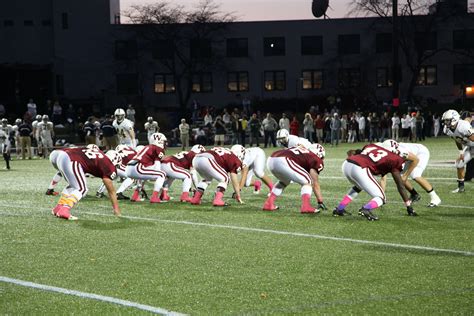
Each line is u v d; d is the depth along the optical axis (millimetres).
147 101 56781
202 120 46875
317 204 12297
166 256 7969
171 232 9570
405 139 35719
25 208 12258
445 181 15570
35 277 7055
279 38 57312
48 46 56812
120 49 56312
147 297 6281
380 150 10352
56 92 56156
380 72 57125
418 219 10312
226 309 5883
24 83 55031
